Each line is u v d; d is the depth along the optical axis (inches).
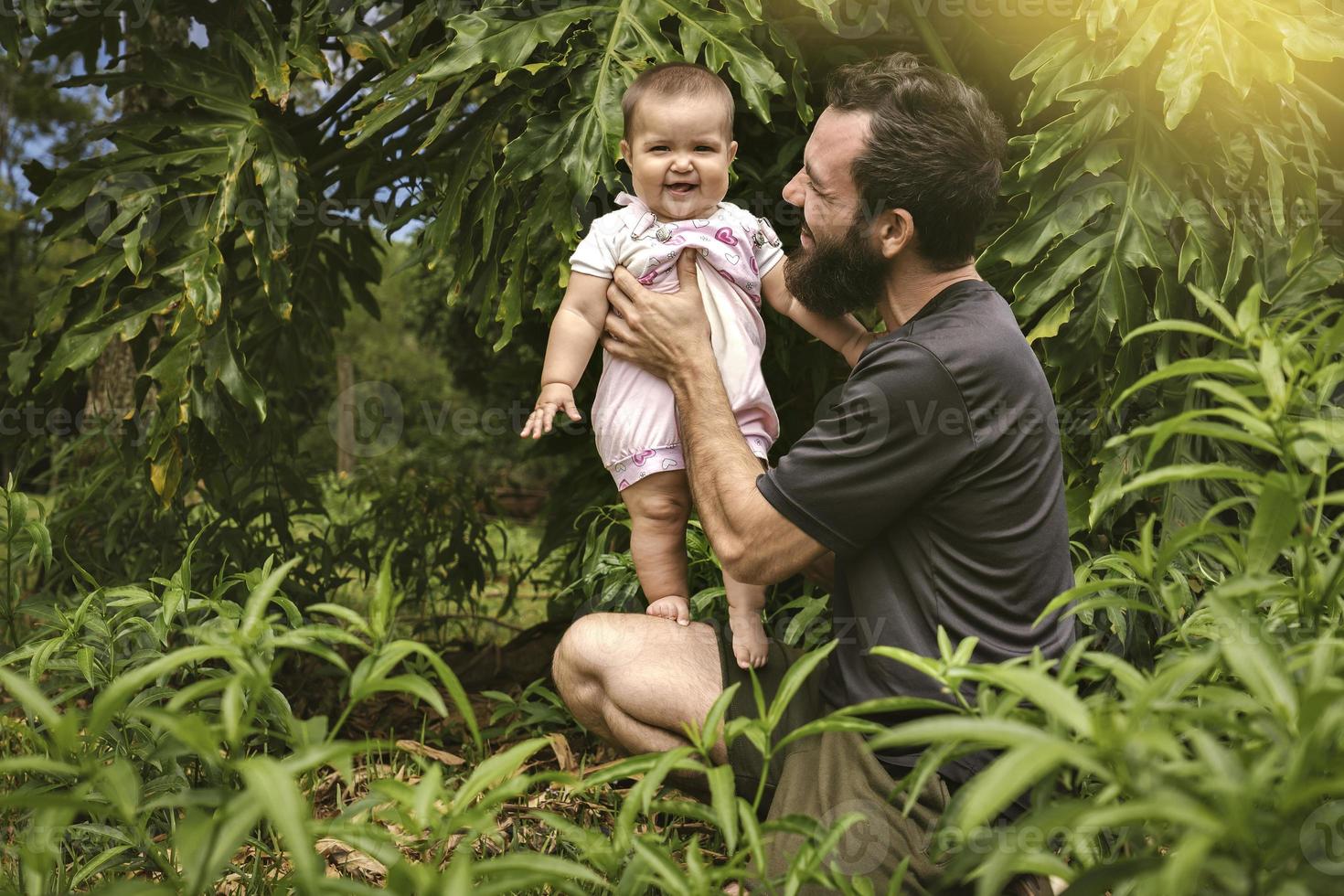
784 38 129.3
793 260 94.4
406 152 165.2
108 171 140.9
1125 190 122.0
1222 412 57.0
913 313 90.6
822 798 80.0
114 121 147.7
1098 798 49.0
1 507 120.0
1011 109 146.8
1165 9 116.6
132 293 145.6
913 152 85.1
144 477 170.6
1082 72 121.0
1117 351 128.6
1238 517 119.2
